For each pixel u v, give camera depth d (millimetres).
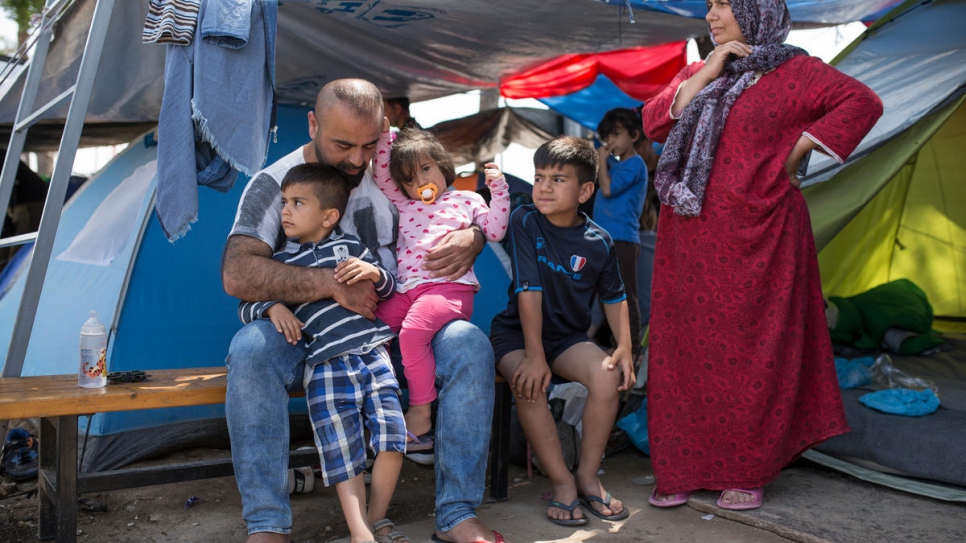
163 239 3982
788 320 3182
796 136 3141
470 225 3174
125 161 4859
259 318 2801
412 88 5652
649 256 6043
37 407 2541
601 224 5422
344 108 2771
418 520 3234
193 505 3404
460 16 4293
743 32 3205
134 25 3533
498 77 6027
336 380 2727
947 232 6586
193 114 2902
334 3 3867
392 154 3107
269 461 2621
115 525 3189
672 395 3322
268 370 2646
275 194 2922
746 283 3139
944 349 5578
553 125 7871
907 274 6848
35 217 6508
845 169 4422
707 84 3283
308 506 3400
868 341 5582
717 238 3174
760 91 3145
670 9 4312
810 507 3232
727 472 3234
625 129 5414
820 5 4980
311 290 2756
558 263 3357
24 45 3875
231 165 3074
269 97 3152
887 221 6750
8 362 3029
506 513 3281
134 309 3818
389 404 2766
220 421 3982
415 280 3018
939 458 3447
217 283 4027
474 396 2867
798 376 3191
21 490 3566
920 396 4012
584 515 3168
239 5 3010
